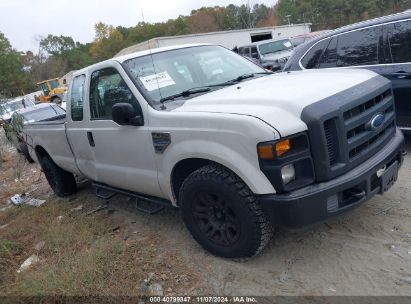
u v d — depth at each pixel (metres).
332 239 3.64
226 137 3.11
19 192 7.66
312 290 3.08
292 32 35.12
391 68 5.23
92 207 5.62
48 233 4.77
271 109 3.03
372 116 3.32
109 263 3.82
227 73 4.49
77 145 5.07
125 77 4.06
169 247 4.04
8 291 3.63
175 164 3.60
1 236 5.08
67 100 5.16
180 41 26.77
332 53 5.81
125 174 4.33
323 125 2.96
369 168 3.16
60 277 3.62
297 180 2.99
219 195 3.33
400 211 3.89
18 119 6.11
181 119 3.45
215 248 3.59
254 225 3.19
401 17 5.21
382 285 2.99
